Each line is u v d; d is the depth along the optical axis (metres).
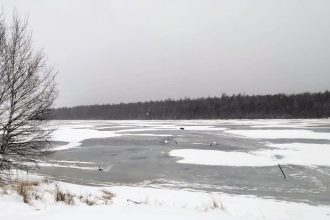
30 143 11.56
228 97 142.12
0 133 10.84
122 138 42.28
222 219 6.01
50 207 6.26
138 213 5.95
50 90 11.57
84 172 19.91
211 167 21.23
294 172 19.16
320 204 12.44
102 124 89.06
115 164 22.89
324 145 30.73
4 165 11.31
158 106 154.50
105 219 5.37
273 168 20.48
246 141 36.25
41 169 20.48
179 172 19.83
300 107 121.19
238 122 88.56
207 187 15.84
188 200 12.28
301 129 52.59
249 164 22.00
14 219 5.15
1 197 6.92
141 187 15.88
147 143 36.25
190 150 29.27
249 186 15.95
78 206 6.52
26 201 6.94
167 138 41.38
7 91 10.52
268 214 10.34
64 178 18.06
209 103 139.38
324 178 17.42
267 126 63.62
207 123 85.25
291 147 30.05
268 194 14.26
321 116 115.25
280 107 125.56
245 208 11.12
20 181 12.59
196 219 5.79
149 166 22.05
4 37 10.34
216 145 32.88
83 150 30.61
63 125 82.19
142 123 94.06
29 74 10.84
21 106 10.95
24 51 10.75
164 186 16.19
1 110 10.61
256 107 129.00
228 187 15.80
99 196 11.62
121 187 14.87
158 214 5.96
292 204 12.11
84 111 184.75
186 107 141.50
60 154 27.81
